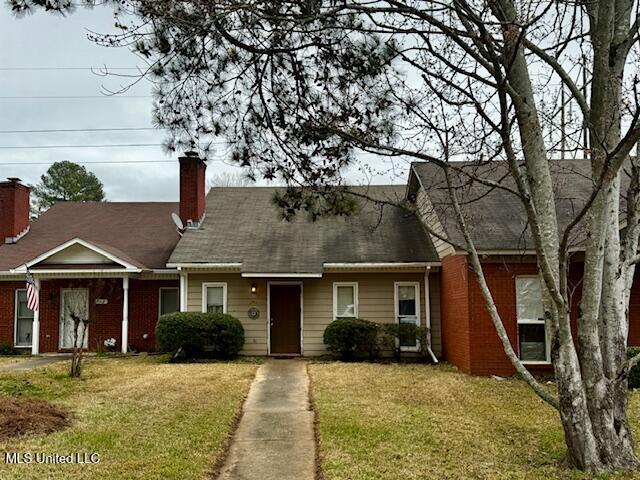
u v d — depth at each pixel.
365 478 5.19
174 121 6.86
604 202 5.43
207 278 15.21
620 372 5.48
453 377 11.12
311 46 6.26
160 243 17.97
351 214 7.90
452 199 5.87
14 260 16.89
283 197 8.05
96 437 6.32
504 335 5.76
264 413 8.08
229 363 13.41
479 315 11.52
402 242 15.60
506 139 5.10
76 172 38.28
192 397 8.78
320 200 7.62
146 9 4.95
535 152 5.75
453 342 13.14
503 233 11.64
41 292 16.61
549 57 5.70
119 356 15.20
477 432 6.77
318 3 5.43
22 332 16.72
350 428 6.89
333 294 15.12
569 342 5.35
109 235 18.53
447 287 13.85
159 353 15.82
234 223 17.00
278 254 14.95
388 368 12.41
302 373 11.71
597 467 5.23
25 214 18.89
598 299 5.46
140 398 8.64
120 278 16.38
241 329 14.55
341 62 6.32
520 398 9.01
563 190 12.90
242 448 6.38
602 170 5.14
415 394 9.21
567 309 5.29
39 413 7.17
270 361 13.84
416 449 6.07
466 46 5.48
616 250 5.68
